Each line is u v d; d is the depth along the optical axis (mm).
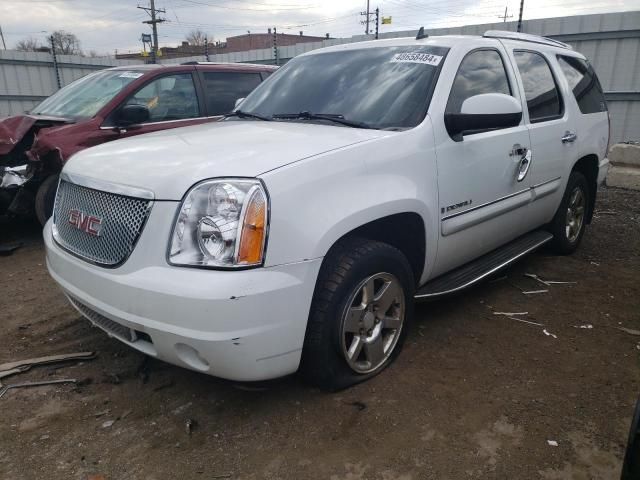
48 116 5723
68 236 2750
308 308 2354
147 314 2238
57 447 2412
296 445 2404
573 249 5102
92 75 6398
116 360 3166
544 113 4195
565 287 4293
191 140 2865
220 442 2434
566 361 3125
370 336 2832
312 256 2318
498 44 3863
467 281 3379
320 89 3529
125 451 2383
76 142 5160
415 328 3527
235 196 2191
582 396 2770
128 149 2805
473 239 3461
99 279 2414
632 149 8547
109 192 2445
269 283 2191
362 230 2756
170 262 2223
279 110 3568
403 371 2984
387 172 2707
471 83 3428
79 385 2895
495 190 3523
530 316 3736
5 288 4414
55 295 4234
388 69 3410
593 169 5074
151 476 2236
